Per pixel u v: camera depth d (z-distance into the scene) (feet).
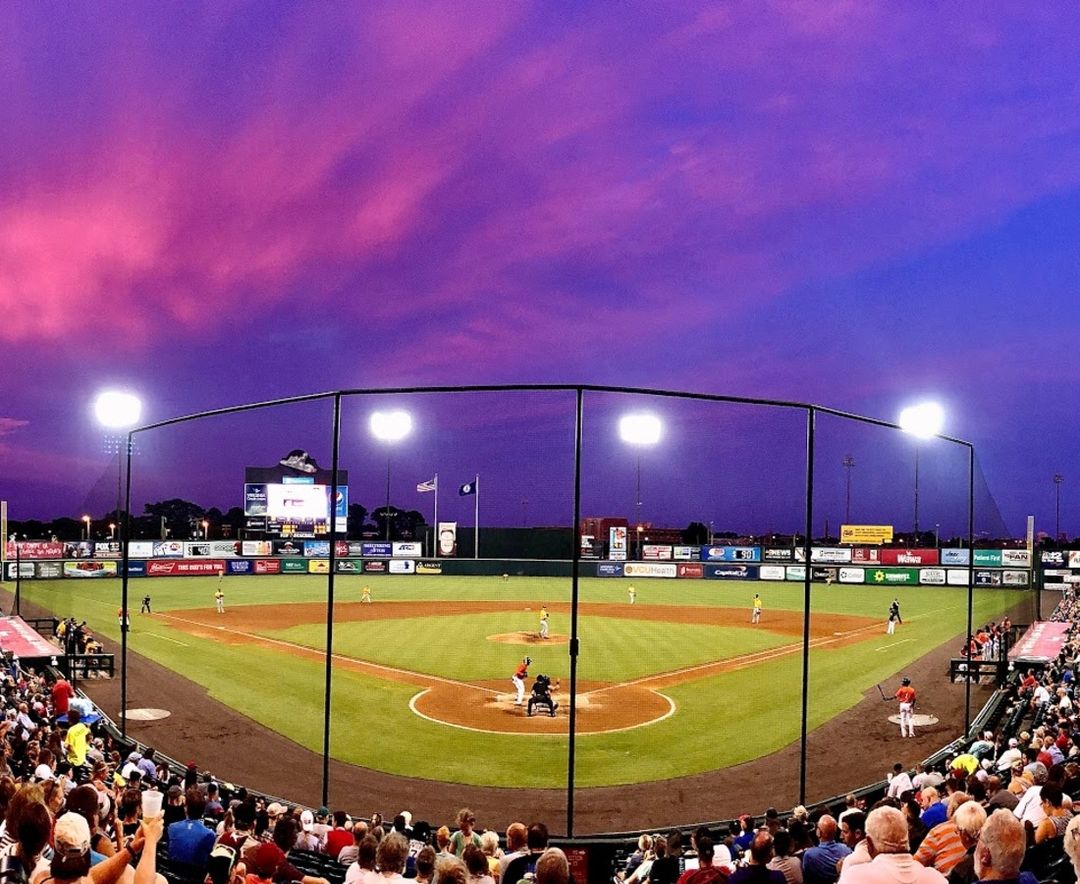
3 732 42.73
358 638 122.93
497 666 101.14
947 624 146.00
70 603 160.35
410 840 34.12
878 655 112.06
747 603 183.01
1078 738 47.60
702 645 120.67
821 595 202.80
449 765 62.18
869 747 67.67
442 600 184.96
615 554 257.34
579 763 62.90
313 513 260.42
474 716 76.23
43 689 72.33
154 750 63.00
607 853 36.81
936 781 43.27
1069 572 251.80
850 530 302.04
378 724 73.05
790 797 55.93
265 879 21.13
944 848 22.93
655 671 99.66
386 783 58.29
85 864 14.26
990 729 69.72
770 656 111.14
